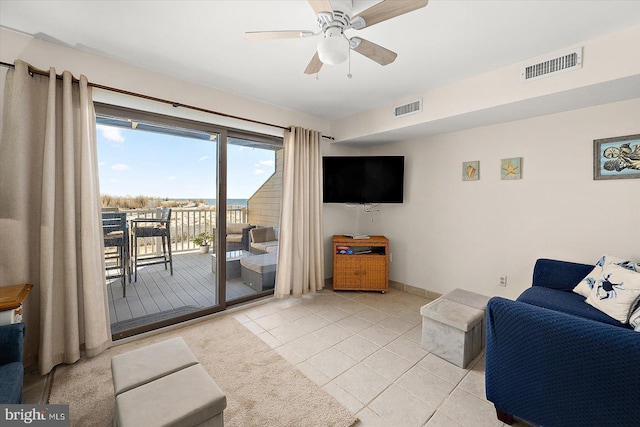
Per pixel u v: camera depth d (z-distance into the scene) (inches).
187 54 86.1
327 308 124.7
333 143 158.9
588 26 70.0
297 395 68.8
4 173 71.4
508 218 113.7
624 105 87.6
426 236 141.4
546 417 52.7
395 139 147.9
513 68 89.7
